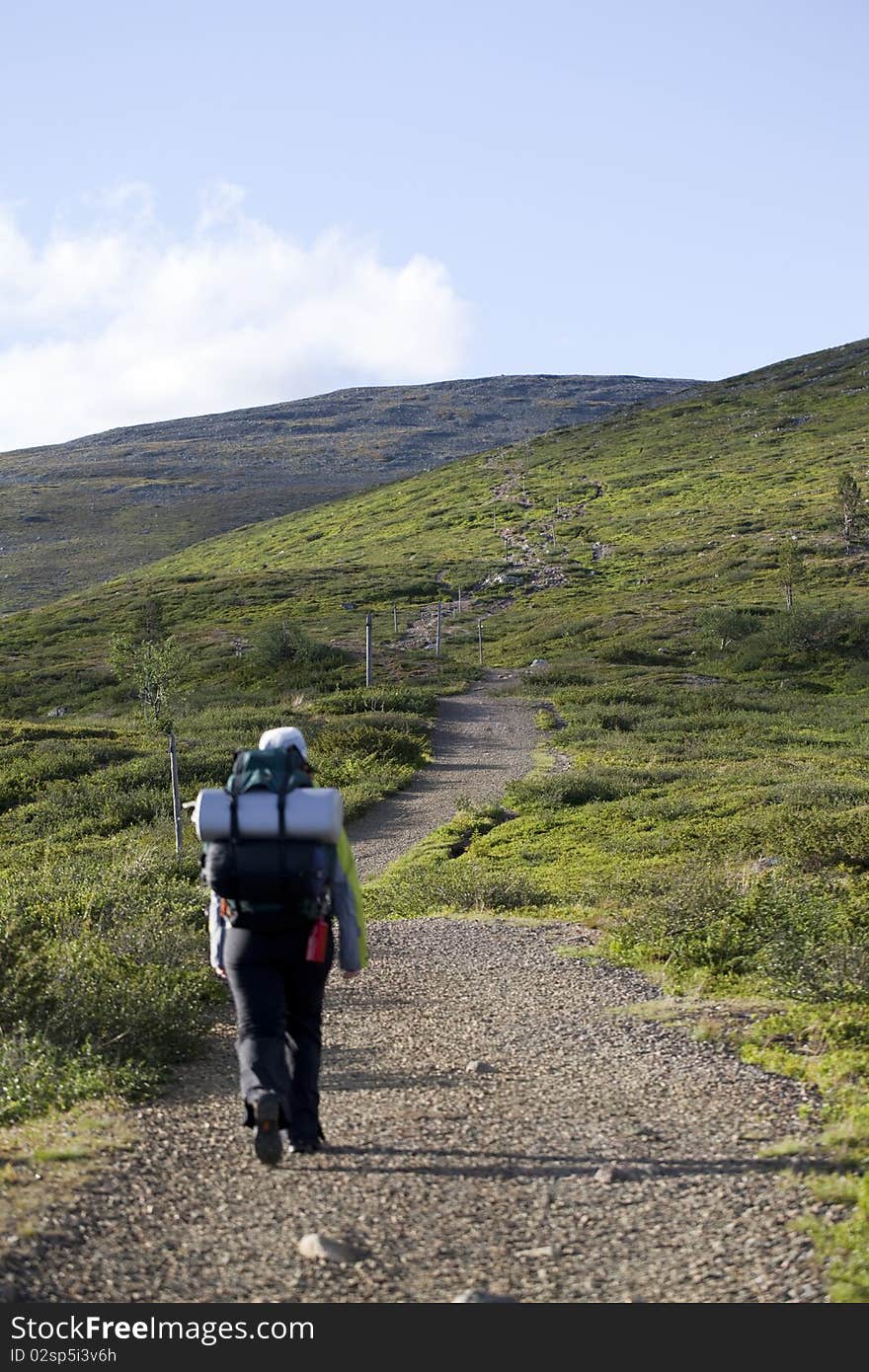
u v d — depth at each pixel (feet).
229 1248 13.65
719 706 164.45
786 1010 26.71
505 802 93.40
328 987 32.76
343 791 99.60
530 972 33.94
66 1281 12.67
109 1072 21.99
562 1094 20.49
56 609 361.71
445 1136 17.93
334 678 216.95
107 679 234.58
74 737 145.28
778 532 347.15
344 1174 16.20
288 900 15.40
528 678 210.18
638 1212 14.66
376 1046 25.20
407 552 416.05
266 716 156.15
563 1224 14.34
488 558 378.73
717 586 297.33
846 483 328.49
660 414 607.37
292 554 474.08
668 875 50.21
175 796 68.28
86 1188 15.26
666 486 451.53
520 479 526.57
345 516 544.62
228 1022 28.73
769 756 114.21
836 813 65.46
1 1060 22.30
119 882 50.83
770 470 447.01
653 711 161.89
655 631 250.37
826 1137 17.10
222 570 477.36
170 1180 15.92
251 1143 17.75
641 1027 25.79
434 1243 13.82
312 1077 16.52
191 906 45.39
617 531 389.80
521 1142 17.60
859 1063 21.42
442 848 74.18
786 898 38.55
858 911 36.42
